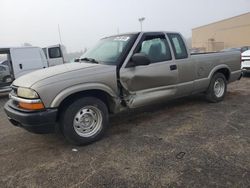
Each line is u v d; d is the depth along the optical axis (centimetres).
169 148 357
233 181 271
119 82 411
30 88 343
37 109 341
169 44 479
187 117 490
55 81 350
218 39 5638
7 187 287
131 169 307
